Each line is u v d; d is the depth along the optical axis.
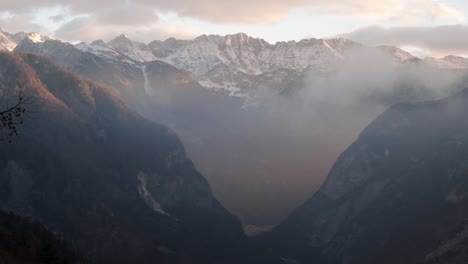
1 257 137.88
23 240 158.62
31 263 148.38
